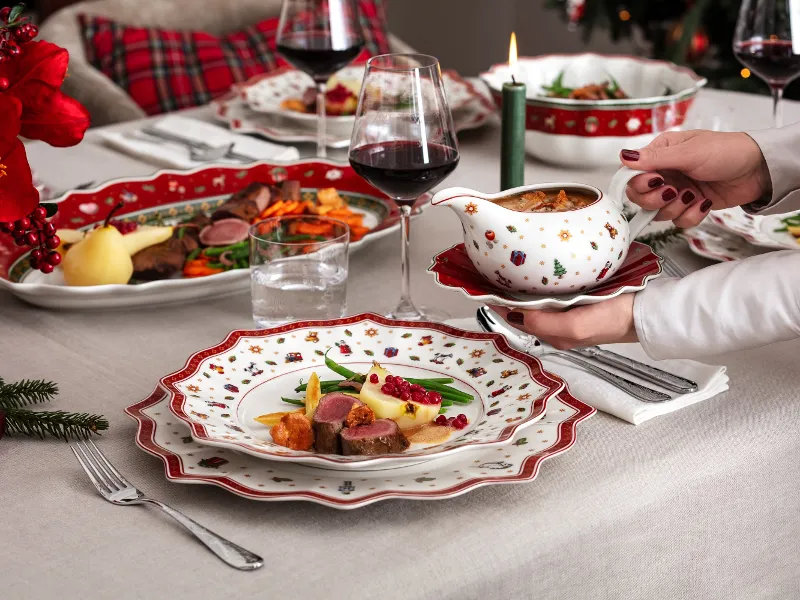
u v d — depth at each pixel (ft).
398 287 3.74
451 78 6.06
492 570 2.17
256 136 5.45
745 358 3.11
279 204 4.16
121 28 8.51
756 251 3.76
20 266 3.74
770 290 2.68
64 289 3.38
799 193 3.38
